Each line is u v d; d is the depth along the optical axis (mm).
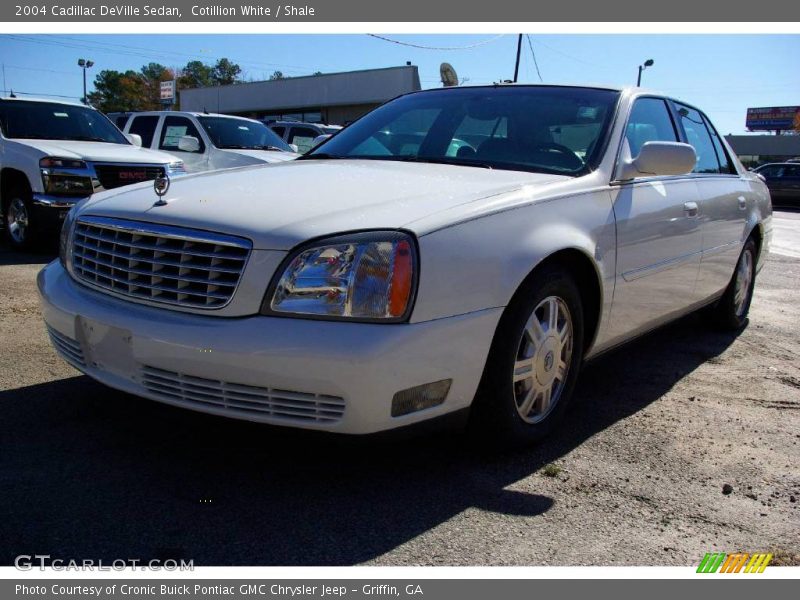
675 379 4379
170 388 2588
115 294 2770
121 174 7848
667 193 3951
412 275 2445
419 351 2439
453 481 2834
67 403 3381
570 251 3076
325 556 2301
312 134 15773
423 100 4270
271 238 2471
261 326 2396
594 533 2523
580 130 3682
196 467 2828
